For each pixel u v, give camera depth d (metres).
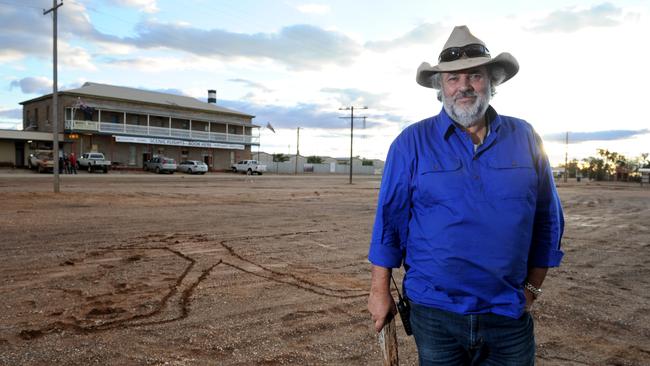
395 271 6.71
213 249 7.74
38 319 4.18
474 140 1.96
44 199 15.20
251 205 16.14
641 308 5.08
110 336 3.84
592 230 11.77
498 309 1.81
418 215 1.94
